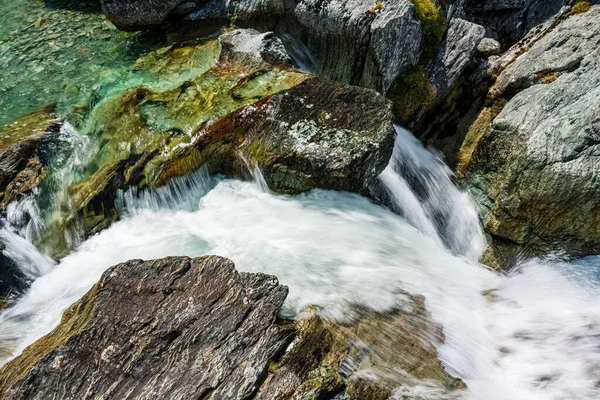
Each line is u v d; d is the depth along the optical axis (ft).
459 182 29.76
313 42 31.07
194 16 33.65
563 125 24.48
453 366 19.45
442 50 30.81
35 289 23.04
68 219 24.58
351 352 18.47
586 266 25.25
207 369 16.72
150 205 25.63
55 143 27.02
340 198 25.55
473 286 24.94
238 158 25.40
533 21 34.01
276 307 18.47
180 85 28.43
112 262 22.90
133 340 17.28
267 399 16.34
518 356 21.36
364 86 30.35
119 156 26.11
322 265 22.17
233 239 23.27
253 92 26.48
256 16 31.76
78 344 17.06
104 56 33.50
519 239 26.17
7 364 17.46
